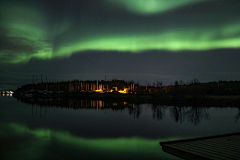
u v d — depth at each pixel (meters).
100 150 15.02
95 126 25.36
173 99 67.31
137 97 80.81
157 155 13.51
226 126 25.17
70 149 15.26
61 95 131.25
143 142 17.30
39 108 50.59
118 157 13.41
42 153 14.32
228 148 12.00
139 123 27.69
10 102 75.06
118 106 55.31
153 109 46.94
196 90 69.94
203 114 37.44
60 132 21.72
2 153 14.30
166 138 18.77
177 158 11.96
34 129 23.39
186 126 25.23
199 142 13.55
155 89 100.56
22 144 16.62
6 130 22.86
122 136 19.70
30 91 157.50
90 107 52.88
